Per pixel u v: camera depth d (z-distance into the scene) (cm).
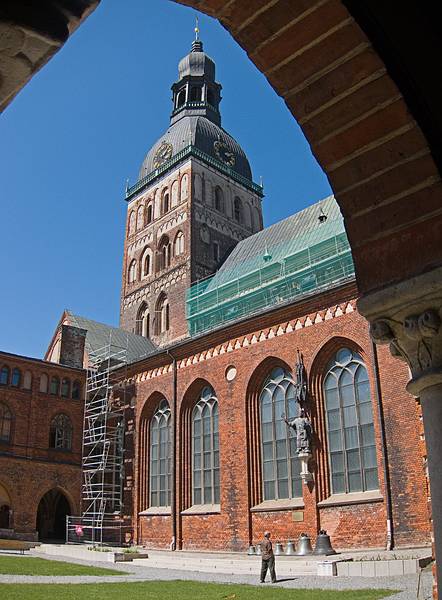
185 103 7669
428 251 420
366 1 394
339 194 462
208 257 6438
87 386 5109
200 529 3906
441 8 428
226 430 3862
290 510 3403
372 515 3048
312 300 3547
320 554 3039
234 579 2591
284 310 3672
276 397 3709
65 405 4947
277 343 3688
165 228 6756
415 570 2359
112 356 5488
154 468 4519
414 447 2942
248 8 400
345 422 3322
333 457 3334
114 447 4784
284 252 5034
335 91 425
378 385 3148
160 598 1905
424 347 423
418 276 418
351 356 3372
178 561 3288
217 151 7206
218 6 400
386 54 403
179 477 4159
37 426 4722
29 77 255
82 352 5481
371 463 3166
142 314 6706
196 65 7900
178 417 4266
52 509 5188
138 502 4478
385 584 2128
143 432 4638
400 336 440
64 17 252
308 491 3334
